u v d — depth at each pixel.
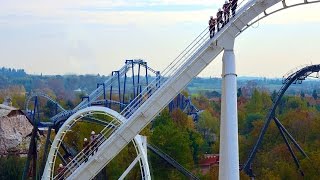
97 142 54.75
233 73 45.53
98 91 96.00
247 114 195.75
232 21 45.62
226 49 45.81
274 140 133.50
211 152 162.62
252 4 45.59
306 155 108.06
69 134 114.19
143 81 129.38
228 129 44.97
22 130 135.25
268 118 104.00
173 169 113.12
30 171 106.06
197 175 110.50
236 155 44.88
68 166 57.97
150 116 47.28
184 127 158.38
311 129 139.75
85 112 67.94
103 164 47.97
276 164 113.25
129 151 110.00
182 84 46.84
